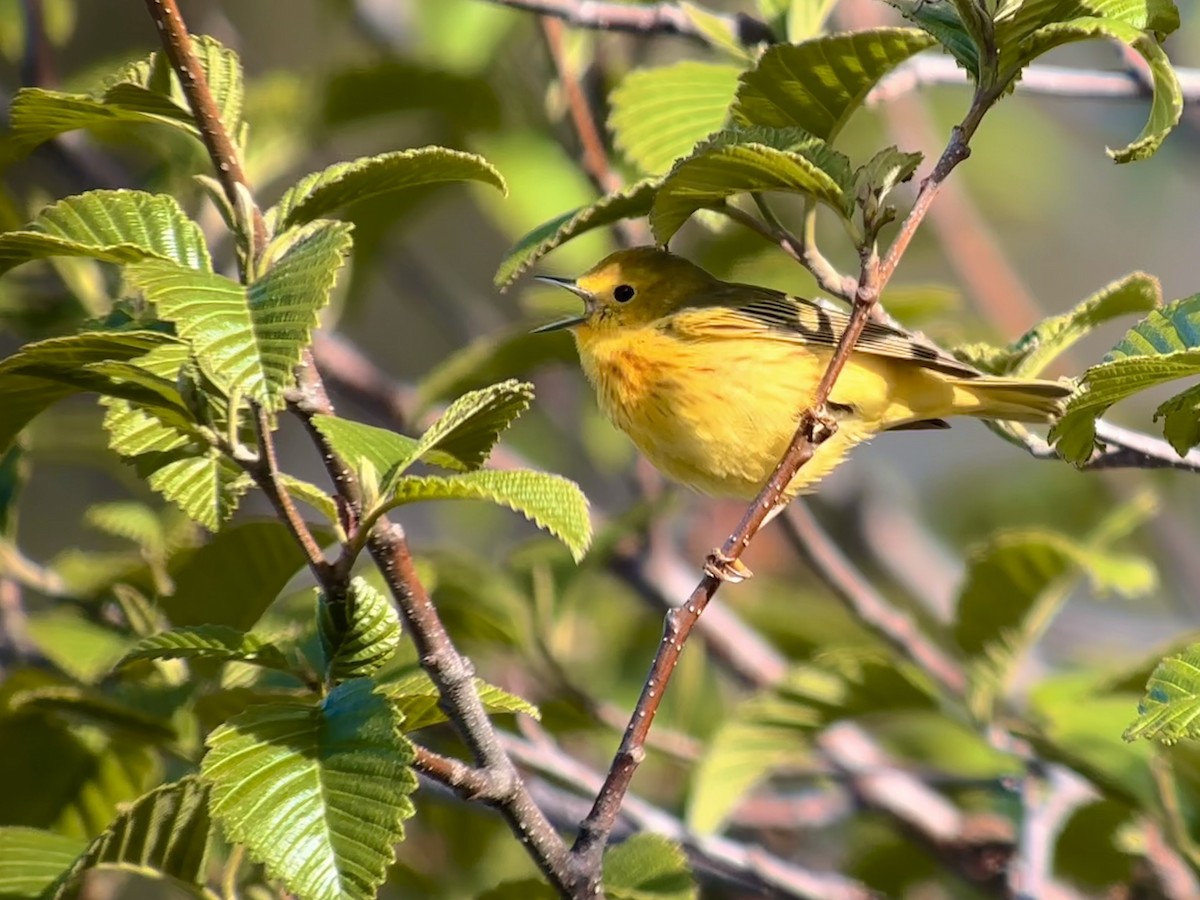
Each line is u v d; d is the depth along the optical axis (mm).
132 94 6113
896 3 6680
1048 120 18766
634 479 13625
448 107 12945
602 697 12727
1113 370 5926
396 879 10055
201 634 6137
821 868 12320
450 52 13391
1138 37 5996
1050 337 8773
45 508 16938
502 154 13188
